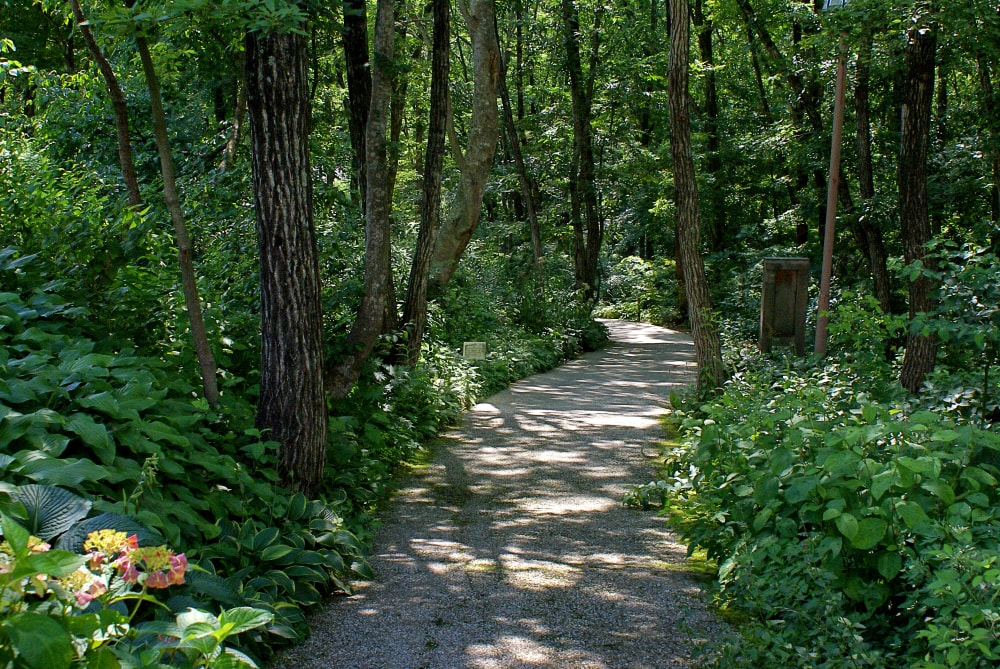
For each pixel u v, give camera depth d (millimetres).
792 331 10352
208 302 6926
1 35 15312
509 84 27688
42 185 6801
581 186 24672
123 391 4594
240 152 11711
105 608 2279
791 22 16734
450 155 26641
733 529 4895
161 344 6254
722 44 25234
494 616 4578
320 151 12781
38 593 2137
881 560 3805
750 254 26062
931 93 9898
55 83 12727
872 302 8016
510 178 24234
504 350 16062
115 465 4000
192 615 2463
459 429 10273
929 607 3572
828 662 3322
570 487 7598
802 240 25344
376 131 8273
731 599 4609
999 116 15266
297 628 4285
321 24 7844
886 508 3893
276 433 5637
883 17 9438
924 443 4273
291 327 5605
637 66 23047
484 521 6520
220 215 9047
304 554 4723
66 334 5422
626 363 18297
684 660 4023
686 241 10500
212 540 4492
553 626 4441
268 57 5340
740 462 5082
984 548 3580
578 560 5570
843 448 4184
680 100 10297
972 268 5602
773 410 6316
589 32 23766
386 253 7996
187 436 4812
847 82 13938
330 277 9336
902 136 9984
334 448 6555
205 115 12773
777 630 3801
